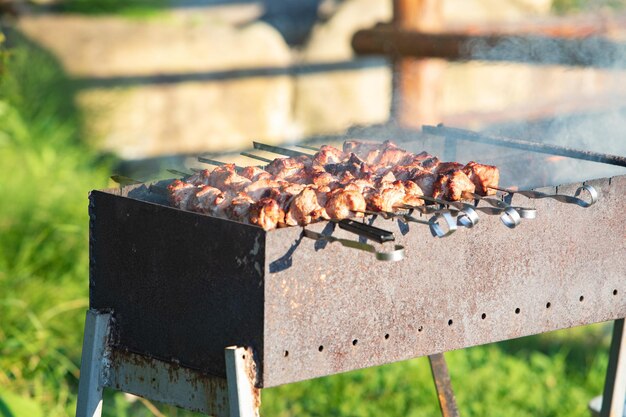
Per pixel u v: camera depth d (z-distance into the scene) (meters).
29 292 5.27
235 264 2.73
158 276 2.95
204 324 2.85
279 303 2.69
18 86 7.56
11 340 4.81
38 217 5.85
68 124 7.74
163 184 3.31
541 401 5.15
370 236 2.62
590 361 5.65
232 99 8.73
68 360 4.88
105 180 6.74
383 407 5.04
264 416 4.85
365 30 6.43
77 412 3.10
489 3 8.96
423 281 2.94
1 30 8.38
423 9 6.38
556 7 7.86
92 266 3.13
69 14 8.91
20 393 4.57
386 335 2.89
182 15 9.99
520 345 5.84
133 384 3.06
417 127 5.84
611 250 3.30
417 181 3.14
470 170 3.19
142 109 8.41
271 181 3.07
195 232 2.82
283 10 10.80
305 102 9.16
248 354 2.71
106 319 3.07
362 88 9.24
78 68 8.41
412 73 6.29
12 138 6.83
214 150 8.61
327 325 2.78
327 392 5.11
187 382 2.92
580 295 3.27
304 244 2.71
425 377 5.27
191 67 8.72
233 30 9.03
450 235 2.96
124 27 8.64
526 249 3.12
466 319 3.04
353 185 3.00
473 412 4.98
